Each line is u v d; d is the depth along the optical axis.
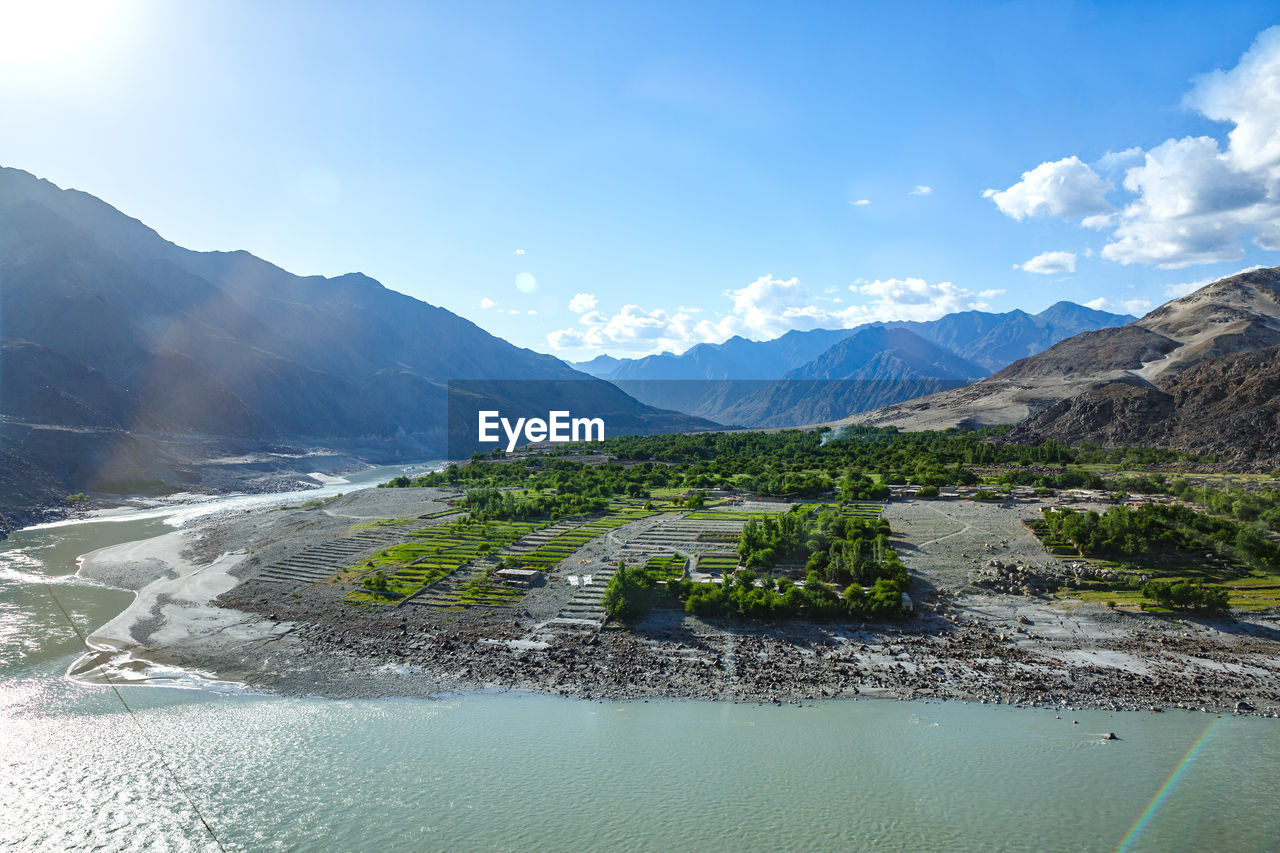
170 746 50.16
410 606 77.75
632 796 43.66
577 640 66.75
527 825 41.22
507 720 53.22
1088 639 63.81
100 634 71.94
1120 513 86.25
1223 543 80.31
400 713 54.66
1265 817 40.53
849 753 47.75
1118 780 44.22
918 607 70.94
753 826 40.72
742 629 67.69
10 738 51.16
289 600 81.94
